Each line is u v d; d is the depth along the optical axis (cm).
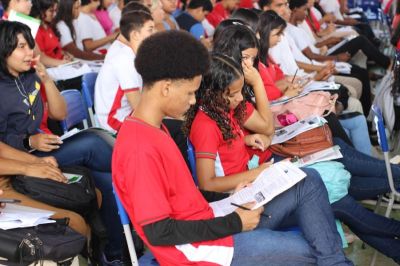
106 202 244
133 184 153
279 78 364
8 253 171
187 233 158
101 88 302
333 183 225
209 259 164
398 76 388
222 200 192
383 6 744
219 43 251
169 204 158
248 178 206
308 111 288
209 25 580
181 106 159
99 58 473
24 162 217
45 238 178
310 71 450
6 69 234
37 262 175
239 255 170
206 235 161
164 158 157
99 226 223
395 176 264
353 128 326
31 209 197
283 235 179
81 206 213
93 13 523
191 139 209
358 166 268
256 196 184
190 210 166
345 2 812
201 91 205
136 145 154
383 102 399
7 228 177
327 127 260
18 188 211
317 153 245
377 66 607
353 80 460
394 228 231
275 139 257
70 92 298
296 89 319
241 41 247
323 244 178
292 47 454
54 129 292
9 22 230
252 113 238
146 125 158
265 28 330
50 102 266
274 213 186
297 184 186
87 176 226
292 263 175
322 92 299
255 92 245
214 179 205
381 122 239
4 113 237
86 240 198
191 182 167
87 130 259
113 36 501
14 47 228
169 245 157
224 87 204
